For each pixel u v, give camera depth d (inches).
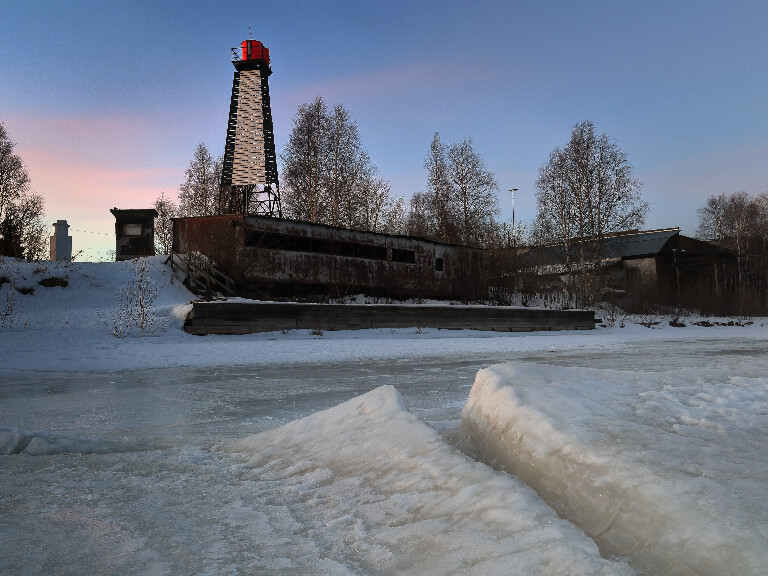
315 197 1581.0
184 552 92.8
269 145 1604.3
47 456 169.6
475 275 1457.9
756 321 1544.0
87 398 312.8
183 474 146.9
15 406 286.7
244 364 498.6
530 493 91.2
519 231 1851.6
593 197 1592.0
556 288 1589.6
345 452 138.4
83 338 653.3
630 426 105.7
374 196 1884.8
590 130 1605.6
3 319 730.2
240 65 1630.2
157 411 272.5
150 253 1649.9
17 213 1505.9
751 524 65.6
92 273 972.6
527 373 146.2
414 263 1333.7
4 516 113.6
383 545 87.3
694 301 1782.7
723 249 1937.7
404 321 920.3
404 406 156.6
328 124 1624.0
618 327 1237.7
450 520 89.2
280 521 105.0
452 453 116.0
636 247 1900.8
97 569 87.0
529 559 71.7
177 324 751.1
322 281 1155.9
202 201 1936.5
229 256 1039.0
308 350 615.2
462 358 560.4
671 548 67.6
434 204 1759.4
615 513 78.7
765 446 92.7
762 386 146.0
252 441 177.3
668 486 77.7
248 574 83.0
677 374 165.5
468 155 1752.0
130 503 121.3
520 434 110.3
